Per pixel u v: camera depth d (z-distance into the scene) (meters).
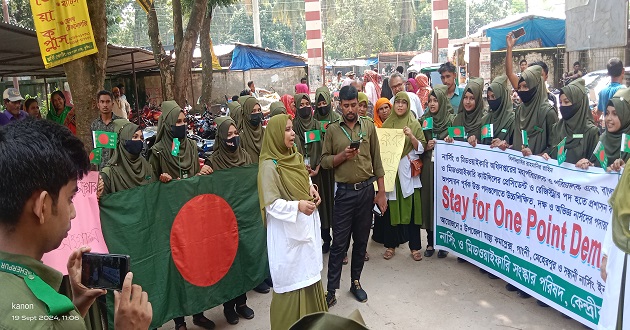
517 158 4.16
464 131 4.90
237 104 6.37
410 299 4.48
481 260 4.79
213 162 4.48
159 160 4.12
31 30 6.81
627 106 3.49
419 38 46.56
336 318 1.17
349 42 42.59
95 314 3.25
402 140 5.11
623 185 2.90
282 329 3.31
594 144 3.91
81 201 3.21
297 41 52.19
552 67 12.31
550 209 3.86
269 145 3.33
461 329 3.91
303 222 3.22
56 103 8.91
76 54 4.96
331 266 4.39
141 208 3.51
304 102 5.50
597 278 3.43
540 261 4.01
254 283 4.30
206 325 4.12
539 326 3.88
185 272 3.79
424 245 5.98
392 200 5.18
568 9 5.97
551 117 4.30
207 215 3.91
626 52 9.34
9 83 16.09
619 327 2.96
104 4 5.55
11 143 1.14
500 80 4.71
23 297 1.07
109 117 5.62
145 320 1.41
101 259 1.53
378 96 10.33
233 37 49.50
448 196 5.11
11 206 1.12
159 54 11.16
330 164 4.32
